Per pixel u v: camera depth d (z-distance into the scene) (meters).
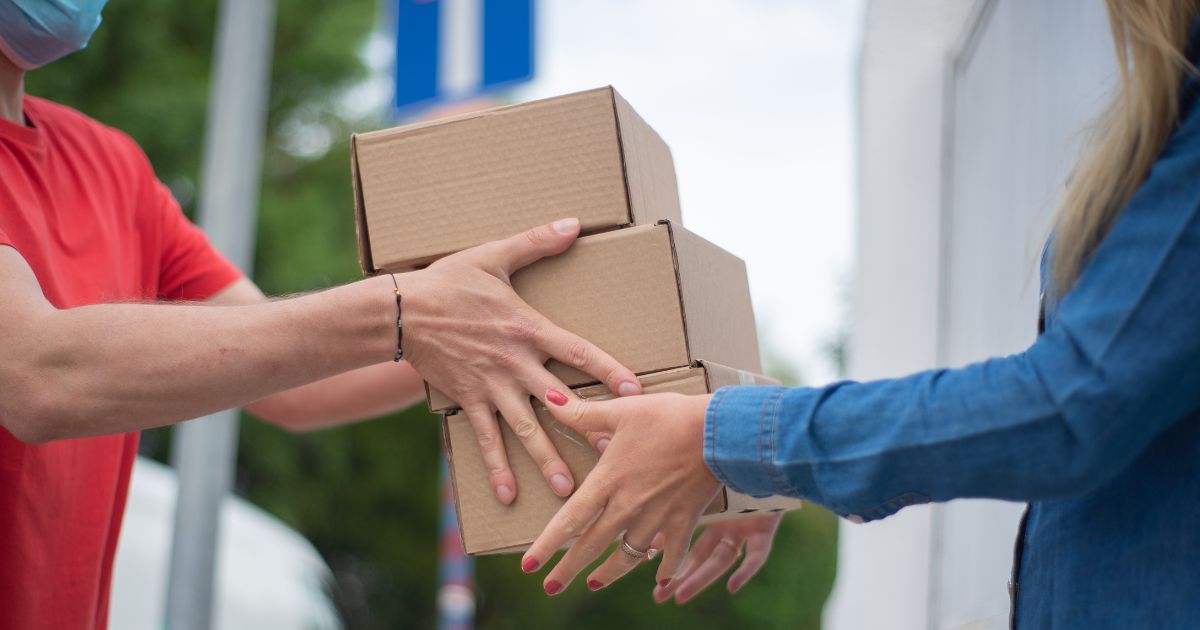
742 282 1.74
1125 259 1.06
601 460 1.33
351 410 1.98
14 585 1.52
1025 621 1.25
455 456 1.47
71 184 1.68
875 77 2.34
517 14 3.67
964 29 2.19
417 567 14.07
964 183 2.24
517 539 1.44
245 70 3.32
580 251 1.45
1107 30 1.55
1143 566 1.11
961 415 1.11
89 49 9.60
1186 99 1.11
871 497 1.17
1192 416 1.10
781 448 1.21
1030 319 1.85
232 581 4.35
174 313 1.44
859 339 2.34
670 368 1.42
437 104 3.79
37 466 1.54
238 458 11.45
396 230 1.51
